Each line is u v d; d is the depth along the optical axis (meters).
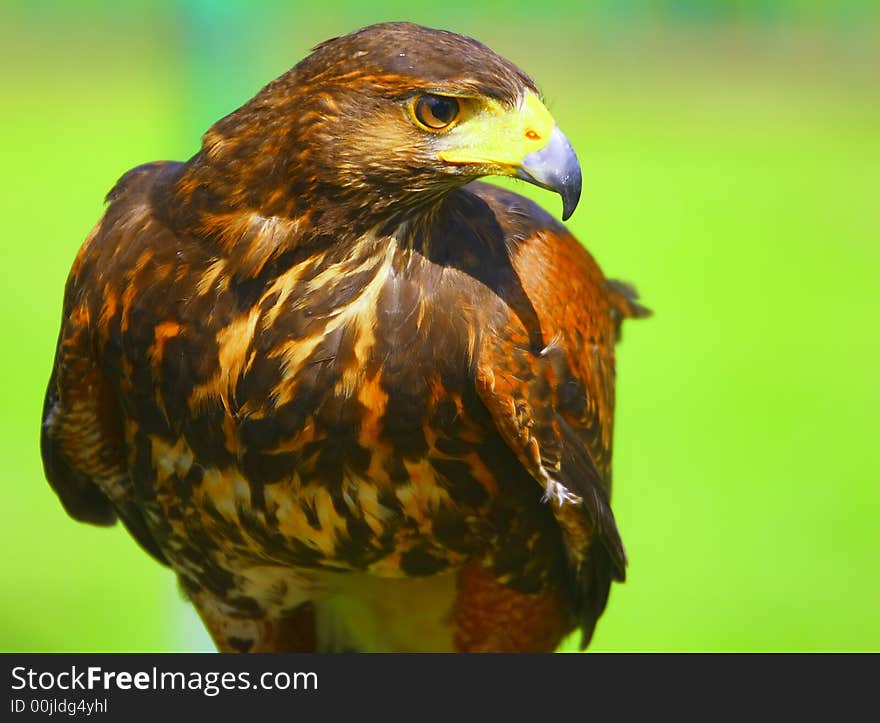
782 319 29.80
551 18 48.84
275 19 30.83
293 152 8.02
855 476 21.83
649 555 19.36
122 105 47.97
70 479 9.69
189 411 8.41
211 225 8.21
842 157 44.16
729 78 51.72
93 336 8.61
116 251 8.48
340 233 8.14
